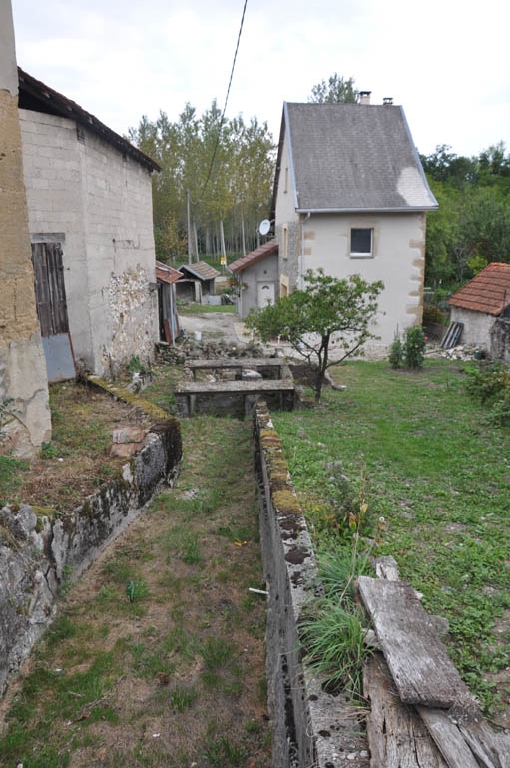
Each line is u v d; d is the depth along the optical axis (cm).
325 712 211
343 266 1650
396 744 187
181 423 880
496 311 1395
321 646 241
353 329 914
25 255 521
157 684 363
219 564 493
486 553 388
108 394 787
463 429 752
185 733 326
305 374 1191
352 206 1596
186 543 523
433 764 179
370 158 1716
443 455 637
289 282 1852
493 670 267
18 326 518
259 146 4481
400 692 200
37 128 756
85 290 848
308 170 1680
